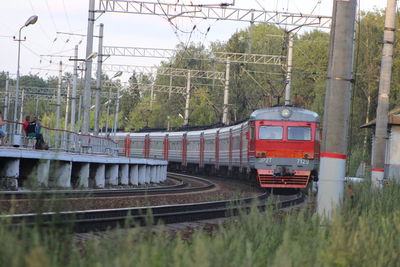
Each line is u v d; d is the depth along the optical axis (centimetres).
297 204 7331
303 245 2723
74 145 9788
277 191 9962
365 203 4281
